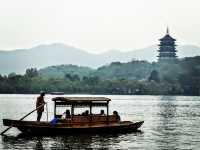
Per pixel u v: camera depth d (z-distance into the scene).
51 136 43.28
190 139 43.81
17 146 37.38
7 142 39.53
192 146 38.81
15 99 183.50
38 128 42.66
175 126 58.75
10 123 42.31
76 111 103.31
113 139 42.16
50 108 117.12
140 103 154.38
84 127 44.22
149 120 69.88
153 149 36.84
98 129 44.91
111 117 46.69
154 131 51.12
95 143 39.34
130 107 122.69
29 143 38.97
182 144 40.00
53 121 44.00
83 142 39.81
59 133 43.56
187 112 97.44
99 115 45.84
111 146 38.03
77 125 44.47
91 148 36.75
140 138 43.69
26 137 42.75
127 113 90.81
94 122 45.47
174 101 184.62
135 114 87.38
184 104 150.25
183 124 62.25
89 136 43.69
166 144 39.88
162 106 131.00
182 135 47.38
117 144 39.19
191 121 68.25
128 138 43.31
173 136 46.25
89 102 45.16
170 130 52.84
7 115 78.56
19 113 85.62
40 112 44.66
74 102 44.34
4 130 46.72
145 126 58.16
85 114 45.16
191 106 133.38
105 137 43.34
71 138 42.16
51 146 37.53
